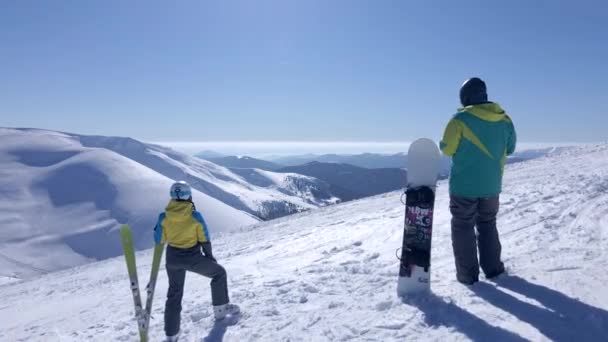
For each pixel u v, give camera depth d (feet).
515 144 13.43
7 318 28.68
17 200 595.06
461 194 12.96
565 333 9.57
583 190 26.58
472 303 11.83
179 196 14.06
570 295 11.29
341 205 69.46
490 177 12.69
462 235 13.25
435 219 26.91
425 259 13.07
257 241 42.78
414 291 13.21
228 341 12.83
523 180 40.60
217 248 45.27
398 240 24.36
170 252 14.11
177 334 14.12
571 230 18.03
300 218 62.28
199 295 20.58
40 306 31.42
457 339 10.08
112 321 19.24
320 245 29.01
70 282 45.68
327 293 15.67
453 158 13.11
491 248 13.41
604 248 14.76
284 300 15.72
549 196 26.78
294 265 23.70
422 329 10.95
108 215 564.30
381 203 54.24
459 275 13.58
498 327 10.26
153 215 564.30
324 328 12.23
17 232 503.20
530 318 10.44
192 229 13.88
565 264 13.65
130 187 645.51
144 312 12.82
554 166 52.47
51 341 17.75
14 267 417.49
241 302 16.55
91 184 650.43
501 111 12.77
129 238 12.46
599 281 11.85
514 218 22.35
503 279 13.15
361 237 28.07
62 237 504.02
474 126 12.50
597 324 9.70
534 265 14.07
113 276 42.14
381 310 12.69
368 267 18.57
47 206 590.96
